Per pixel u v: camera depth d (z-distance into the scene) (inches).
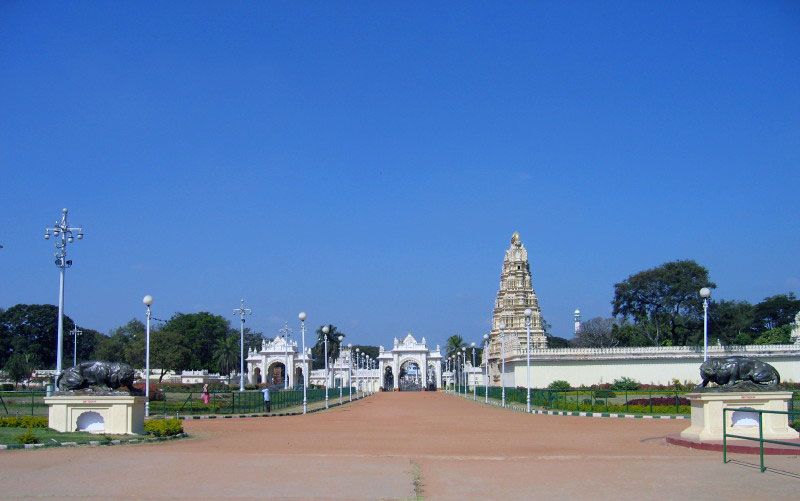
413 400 3440.0
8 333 4749.0
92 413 1027.3
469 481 640.4
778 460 780.6
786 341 3730.3
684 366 3193.9
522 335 4220.0
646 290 3595.0
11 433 959.6
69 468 688.4
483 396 3440.0
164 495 554.3
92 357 5290.4
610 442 1042.7
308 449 924.6
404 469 709.3
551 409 1998.0
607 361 3253.0
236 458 786.2
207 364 5295.3
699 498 555.8
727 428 949.2
